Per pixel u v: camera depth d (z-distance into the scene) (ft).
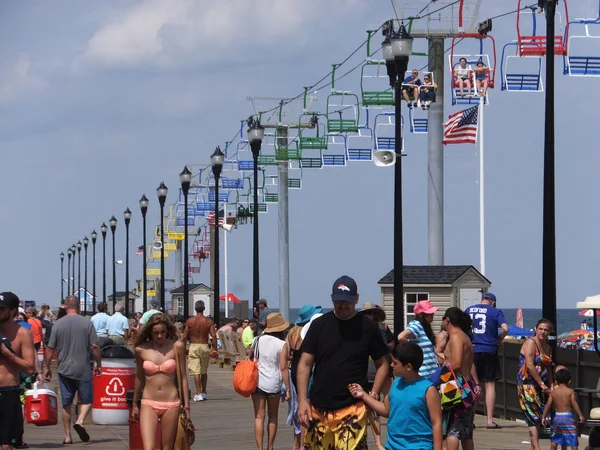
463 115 352.08
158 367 111.55
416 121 433.07
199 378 223.92
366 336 88.22
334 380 87.66
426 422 86.99
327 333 88.22
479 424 164.45
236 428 172.86
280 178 544.21
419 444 86.84
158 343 112.37
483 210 352.90
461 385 107.04
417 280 283.59
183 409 112.88
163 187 457.68
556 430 124.26
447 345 114.01
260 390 134.21
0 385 112.57
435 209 372.58
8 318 114.42
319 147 520.01
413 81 371.76
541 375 129.18
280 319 136.05
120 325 272.92
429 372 121.90
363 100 438.40
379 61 428.15
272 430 135.44
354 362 87.86
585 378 152.56
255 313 289.12
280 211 547.49
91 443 153.89
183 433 112.37
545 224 152.97
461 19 356.79
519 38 322.55
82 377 154.20
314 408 88.33
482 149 352.69
